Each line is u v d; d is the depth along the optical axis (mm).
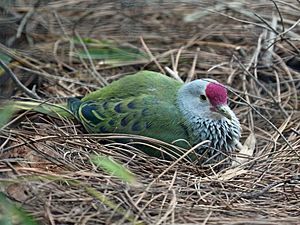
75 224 7090
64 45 11828
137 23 12500
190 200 7734
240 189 8148
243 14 12312
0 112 8656
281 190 8062
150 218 7195
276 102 10117
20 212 6910
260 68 11156
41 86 10766
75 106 9477
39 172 7715
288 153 8914
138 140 8953
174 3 12812
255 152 9414
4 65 9570
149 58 11508
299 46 11531
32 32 12031
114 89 9422
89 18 12633
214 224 7184
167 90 9312
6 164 7867
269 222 7227
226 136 9188
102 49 11766
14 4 12023
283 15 12281
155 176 8281
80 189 7570
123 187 7598
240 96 9977
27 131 8883
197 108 9125
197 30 12266
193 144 9109
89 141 8867
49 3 12859
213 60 11477
